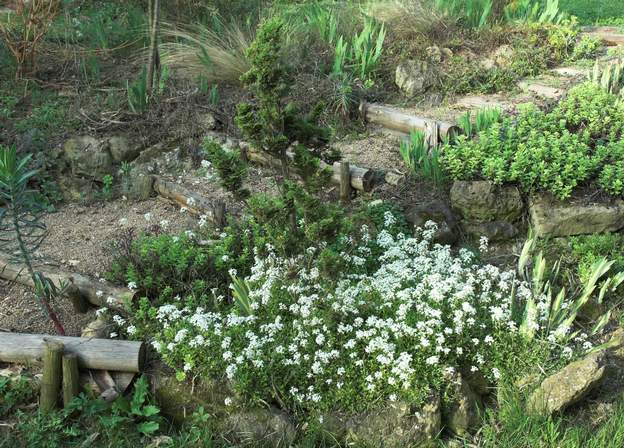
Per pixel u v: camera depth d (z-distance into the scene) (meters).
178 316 2.69
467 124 3.60
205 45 4.39
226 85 4.23
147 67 4.15
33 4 4.12
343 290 2.85
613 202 3.26
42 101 4.01
